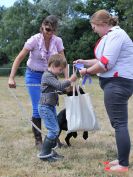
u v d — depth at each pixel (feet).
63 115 19.48
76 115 17.38
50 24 18.86
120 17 137.90
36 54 19.39
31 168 16.34
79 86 18.84
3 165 16.83
